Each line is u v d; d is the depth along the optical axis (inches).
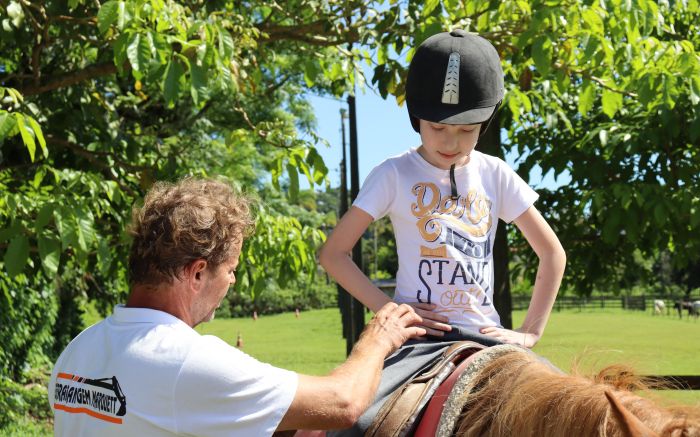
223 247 64.0
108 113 205.8
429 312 72.4
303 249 177.9
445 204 75.5
